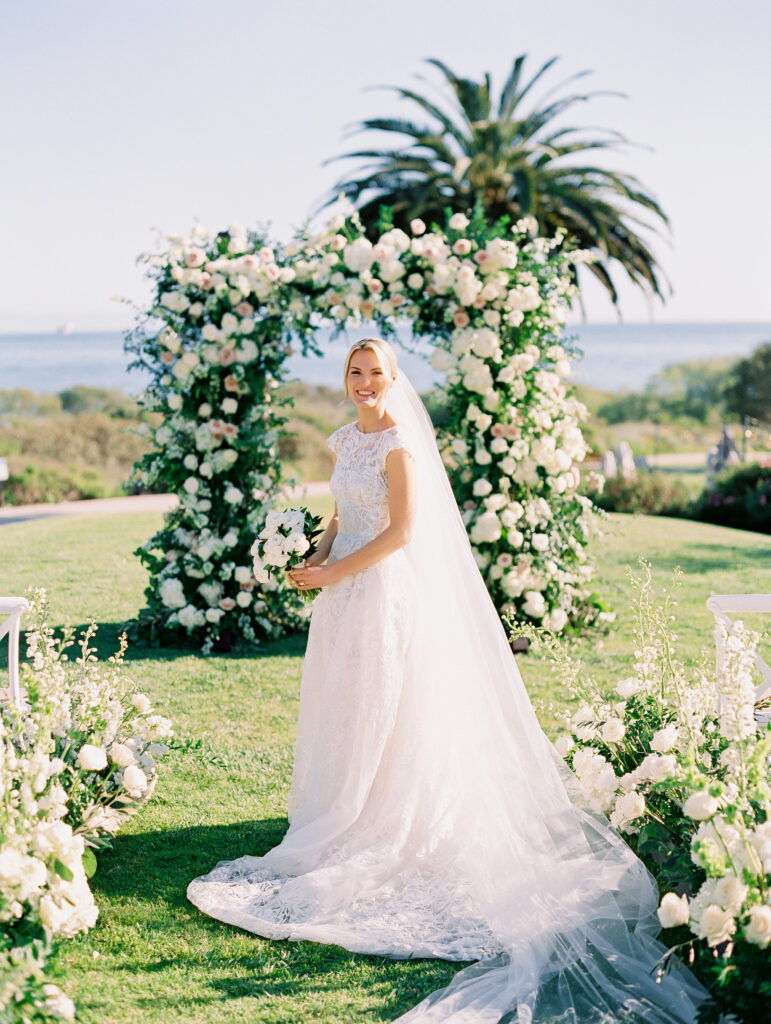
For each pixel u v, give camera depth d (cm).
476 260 625
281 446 2302
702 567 923
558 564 667
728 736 283
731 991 225
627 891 305
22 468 1848
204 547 648
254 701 539
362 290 653
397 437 345
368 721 334
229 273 641
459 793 340
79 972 271
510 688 354
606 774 315
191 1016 252
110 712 345
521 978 265
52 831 256
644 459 1831
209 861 342
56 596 798
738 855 240
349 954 284
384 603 339
